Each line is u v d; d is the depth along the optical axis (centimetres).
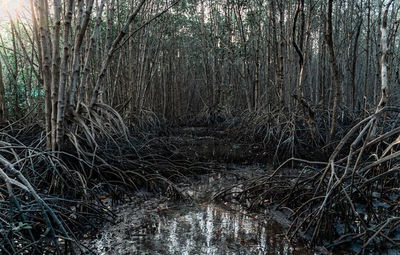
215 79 1916
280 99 999
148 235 369
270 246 342
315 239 338
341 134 906
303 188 451
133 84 1140
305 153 791
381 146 612
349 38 1217
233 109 1741
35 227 311
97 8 878
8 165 271
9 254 237
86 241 348
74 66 568
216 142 1136
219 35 1678
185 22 1866
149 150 732
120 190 504
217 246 342
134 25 1105
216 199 511
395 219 318
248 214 441
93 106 667
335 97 757
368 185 406
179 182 616
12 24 750
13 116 975
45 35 489
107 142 609
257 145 980
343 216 381
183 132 1430
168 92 1839
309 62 1323
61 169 452
